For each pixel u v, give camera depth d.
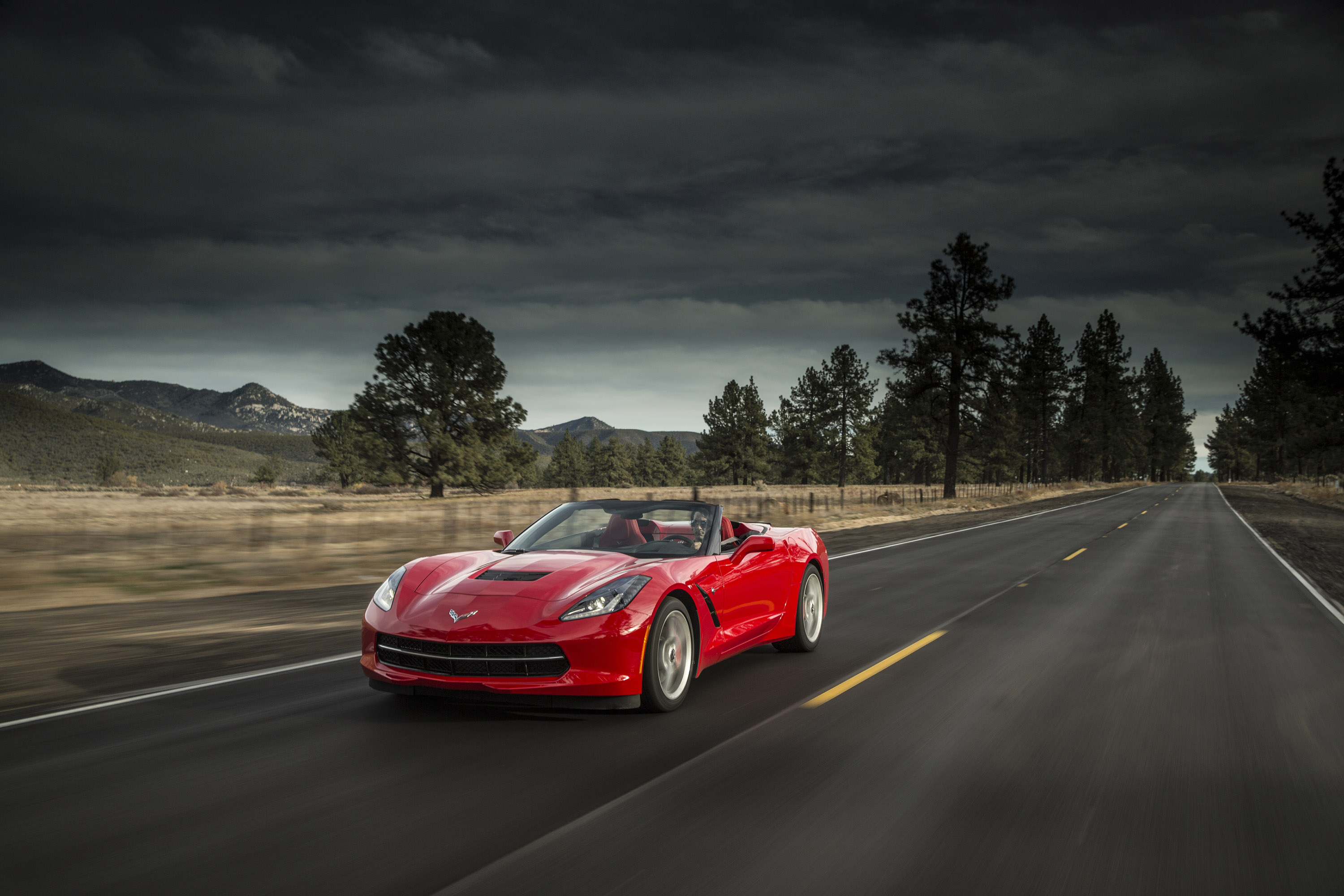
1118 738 4.65
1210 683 6.09
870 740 4.52
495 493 52.91
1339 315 33.50
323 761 4.06
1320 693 5.82
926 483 104.75
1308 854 3.13
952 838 3.22
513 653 4.57
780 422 101.88
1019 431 96.44
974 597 10.56
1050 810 3.54
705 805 3.52
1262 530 25.84
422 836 3.16
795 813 3.45
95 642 7.27
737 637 5.92
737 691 5.64
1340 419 49.34
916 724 4.87
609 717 4.93
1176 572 13.93
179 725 4.68
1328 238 33.44
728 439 100.00
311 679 5.85
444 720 4.80
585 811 3.43
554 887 2.75
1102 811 3.54
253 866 2.89
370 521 24.36
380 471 48.91
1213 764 4.21
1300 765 4.21
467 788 3.69
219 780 3.78
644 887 2.76
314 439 83.38
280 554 15.34
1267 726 4.95
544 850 3.04
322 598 10.23
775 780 3.85
